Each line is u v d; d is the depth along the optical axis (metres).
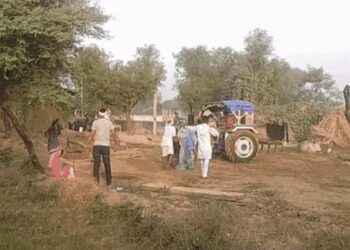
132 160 17.31
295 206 10.02
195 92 55.19
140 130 41.88
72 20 11.45
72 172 11.44
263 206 9.89
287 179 14.19
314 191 12.07
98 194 8.99
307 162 19.17
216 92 56.75
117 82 39.16
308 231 7.61
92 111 37.25
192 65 58.38
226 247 6.31
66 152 17.17
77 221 7.88
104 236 7.18
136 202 9.07
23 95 11.97
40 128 17.12
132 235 7.18
